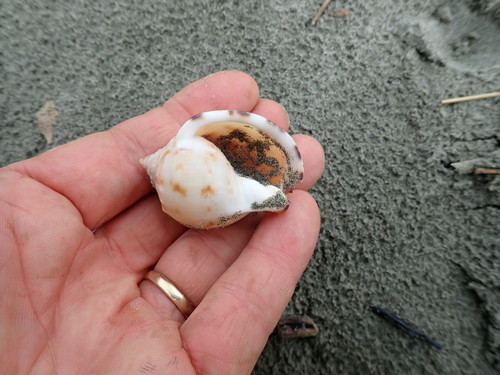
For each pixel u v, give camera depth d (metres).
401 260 0.15
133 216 0.13
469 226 0.14
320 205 0.16
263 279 0.11
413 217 0.15
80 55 0.17
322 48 0.17
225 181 0.11
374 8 0.18
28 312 0.09
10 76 0.17
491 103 0.15
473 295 0.14
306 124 0.17
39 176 0.11
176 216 0.11
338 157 0.16
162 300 0.12
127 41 0.18
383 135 0.16
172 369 0.09
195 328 0.10
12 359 0.09
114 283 0.11
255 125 0.12
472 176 0.15
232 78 0.14
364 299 0.14
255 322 0.10
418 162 0.16
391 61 0.17
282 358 0.14
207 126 0.12
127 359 0.09
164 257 0.12
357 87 0.17
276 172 0.13
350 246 0.15
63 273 0.10
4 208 0.10
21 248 0.10
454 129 0.16
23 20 0.17
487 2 0.16
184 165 0.11
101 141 0.12
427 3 0.17
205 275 0.12
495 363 0.13
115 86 0.17
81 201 0.11
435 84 0.16
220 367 0.10
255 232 0.12
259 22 0.18
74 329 0.10
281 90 0.17
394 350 0.14
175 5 0.18
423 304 0.14
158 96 0.17
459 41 0.17
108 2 0.18
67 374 0.09
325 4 0.18
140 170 0.13
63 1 0.18
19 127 0.16
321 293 0.15
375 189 0.15
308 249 0.12
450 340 0.13
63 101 0.17
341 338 0.14
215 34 0.18
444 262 0.14
